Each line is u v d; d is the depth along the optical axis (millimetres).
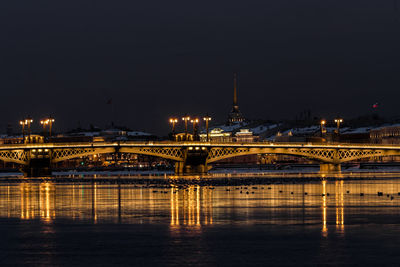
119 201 109562
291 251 58094
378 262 53625
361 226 72188
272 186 158375
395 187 151500
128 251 58719
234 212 88000
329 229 70000
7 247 61250
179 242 62750
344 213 86000
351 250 58250
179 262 54125
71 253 58188
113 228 72188
